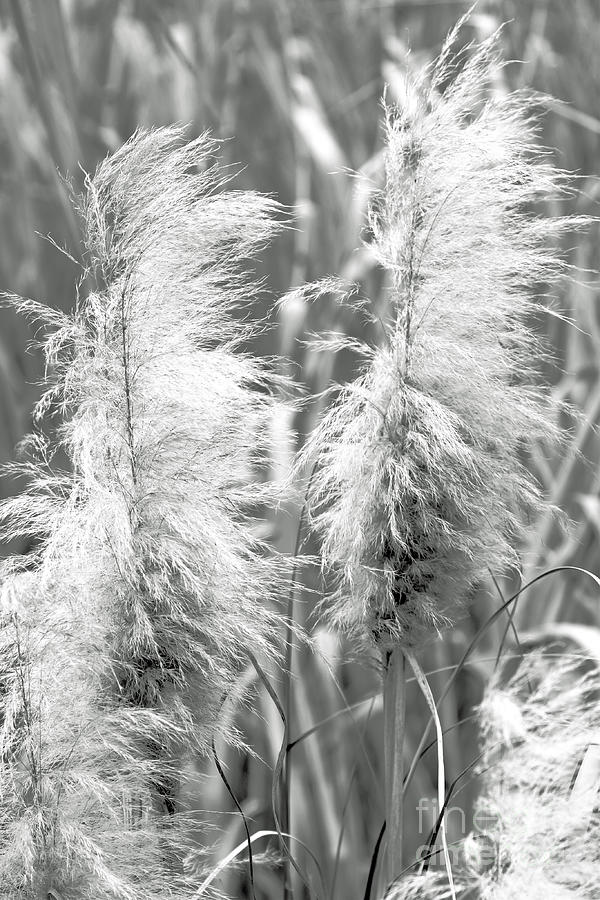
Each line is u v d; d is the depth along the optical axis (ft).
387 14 15.66
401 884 7.77
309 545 9.47
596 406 10.43
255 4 15.31
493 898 7.72
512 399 7.95
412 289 7.86
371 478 7.86
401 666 8.13
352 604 8.02
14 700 7.65
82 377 7.76
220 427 7.84
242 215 7.74
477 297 7.86
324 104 14.70
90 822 7.73
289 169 13.89
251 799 10.02
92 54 14.24
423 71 7.88
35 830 7.64
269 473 8.66
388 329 7.98
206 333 7.87
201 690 7.84
